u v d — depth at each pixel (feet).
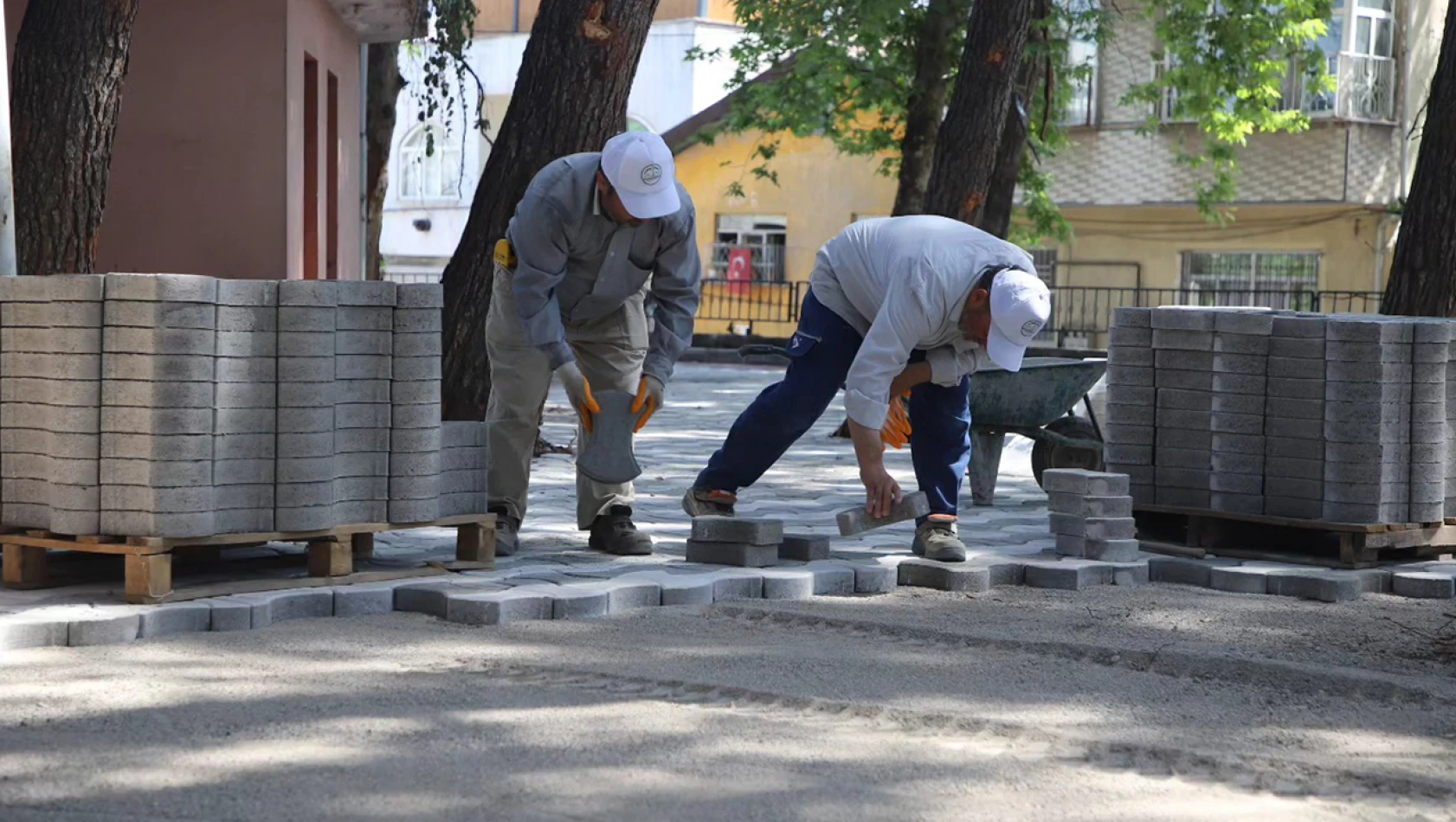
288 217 85.15
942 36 117.08
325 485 37.86
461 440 41.81
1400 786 24.91
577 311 43.37
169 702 28.66
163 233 85.10
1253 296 194.08
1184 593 42.52
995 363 39.19
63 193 50.21
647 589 39.01
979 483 60.18
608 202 40.91
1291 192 187.52
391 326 39.17
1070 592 42.27
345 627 35.86
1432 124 62.03
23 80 50.21
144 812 22.43
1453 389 45.68
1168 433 47.34
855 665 32.76
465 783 23.95
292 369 37.17
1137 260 200.64
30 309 36.63
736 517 44.24
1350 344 44.09
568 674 31.45
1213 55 148.15
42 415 36.70
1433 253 61.57
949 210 88.12
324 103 97.91
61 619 33.42
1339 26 183.01
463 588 38.22
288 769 24.53
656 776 24.52
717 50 163.63
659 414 107.96
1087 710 29.50
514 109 59.82
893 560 43.65
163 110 84.64
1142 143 195.93
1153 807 23.53
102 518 35.83
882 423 40.88
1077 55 197.57
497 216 60.23
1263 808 23.63
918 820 22.66
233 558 42.47
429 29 107.34
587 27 58.34
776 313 229.86
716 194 233.14
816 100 151.53
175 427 35.53
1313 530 48.62
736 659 33.06
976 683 31.50
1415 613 39.83
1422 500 44.91
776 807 23.08
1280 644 35.60
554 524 52.01
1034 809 23.29
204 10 84.07
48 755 25.13
